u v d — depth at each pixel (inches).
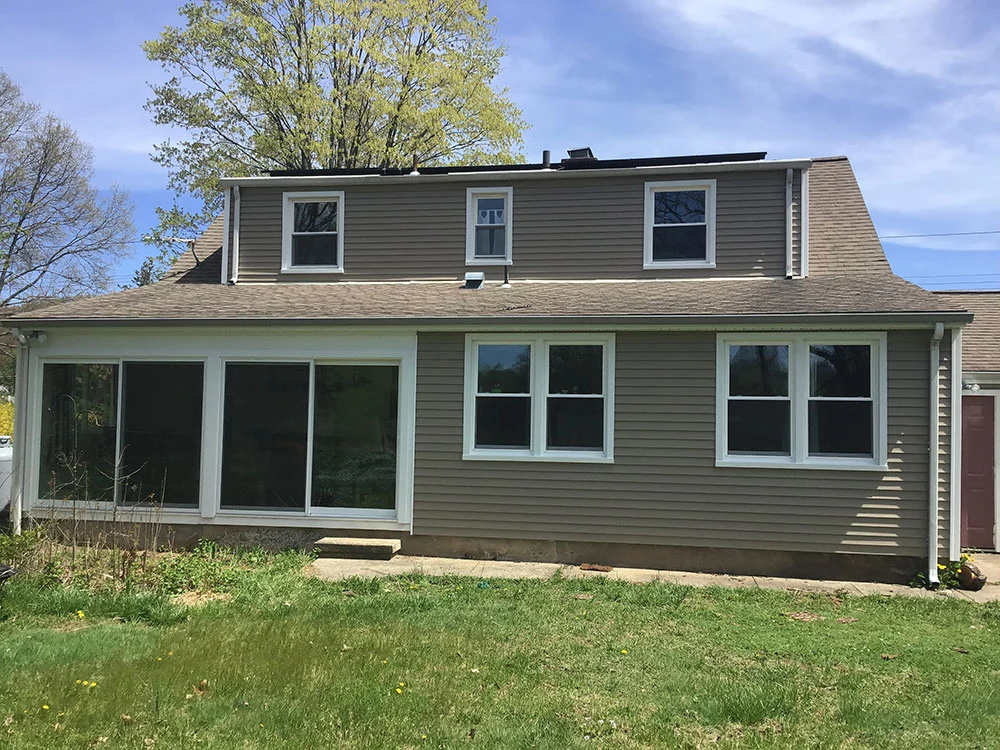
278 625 249.8
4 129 1267.2
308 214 496.7
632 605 289.3
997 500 432.8
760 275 441.7
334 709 181.3
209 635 236.1
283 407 401.1
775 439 360.2
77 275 1344.7
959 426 342.0
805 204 442.6
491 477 382.3
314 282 487.2
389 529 388.8
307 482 396.2
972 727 179.0
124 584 296.0
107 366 412.5
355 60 959.6
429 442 388.5
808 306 354.3
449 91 977.5
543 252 465.4
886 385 346.9
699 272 447.8
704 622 269.0
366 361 397.4
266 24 922.7
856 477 349.4
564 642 240.8
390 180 477.7
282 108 943.7
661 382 370.0
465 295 428.5
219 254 555.2
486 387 387.5
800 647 241.0
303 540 394.0
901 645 245.6
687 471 365.4
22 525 408.2
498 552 380.2
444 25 996.6
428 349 390.9
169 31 923.4
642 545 368.8
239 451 402.0
